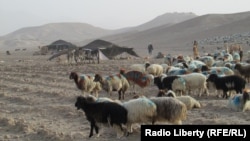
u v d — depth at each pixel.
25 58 76.69
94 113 15.30
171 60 41.38
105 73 39.78
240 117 18.47
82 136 15.88
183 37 143.12
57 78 36.22
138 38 171.12
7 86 31.77
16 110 21.88
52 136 15.90
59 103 23.78
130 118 15.01
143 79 25.00
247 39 93.38
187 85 23.14
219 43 95.31
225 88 22.97
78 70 43.75
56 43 101.94
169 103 14.89
